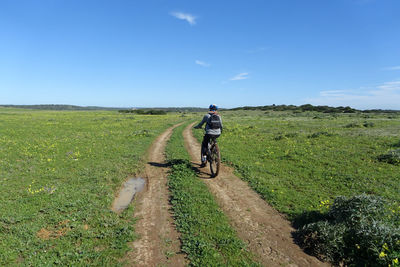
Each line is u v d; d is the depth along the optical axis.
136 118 46.50
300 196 6.42
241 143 15.19
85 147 13.69
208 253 4.07
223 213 5.51
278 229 4.91
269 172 8.70
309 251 4.20
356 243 4.01
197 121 38.84
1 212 5.48
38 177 8.16
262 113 79.81
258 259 3.97
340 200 4.84
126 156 11.56
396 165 9.32
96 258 3.98
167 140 16.89
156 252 4.19
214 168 8.72
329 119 41.81
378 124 26.28
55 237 4.62
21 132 20.22
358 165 9.39
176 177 8.12
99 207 5.92
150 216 5.53
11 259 3.93
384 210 4.58
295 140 16.05
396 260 3.39
